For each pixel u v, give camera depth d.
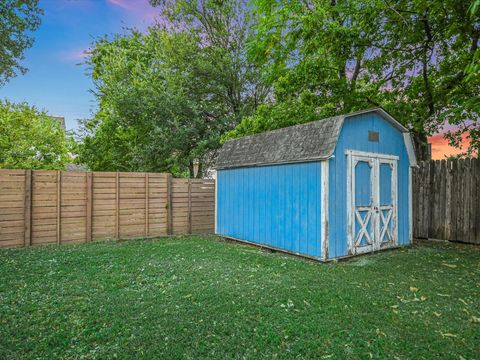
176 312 3.19
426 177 8.09
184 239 8.42
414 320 3.06
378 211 6.46
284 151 6.45
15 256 5.89
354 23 9.30
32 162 11.93
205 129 14.01
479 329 2.88
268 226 6.77
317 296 3.67
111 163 15.62
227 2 14.36
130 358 2.35
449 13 7.89
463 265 5.28
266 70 12.07
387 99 10.13
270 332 2.76
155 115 13.60
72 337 2.67
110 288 3.98
